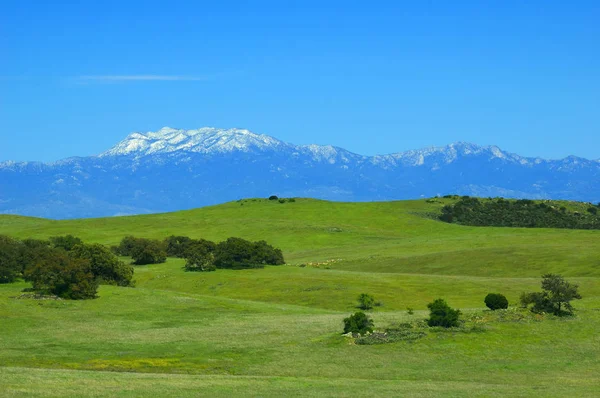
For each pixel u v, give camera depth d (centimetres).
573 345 7944
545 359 7456
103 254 14062
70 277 11862
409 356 7588
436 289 13700
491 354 7644
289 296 13512
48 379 5753
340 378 6681
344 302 12788
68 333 8988
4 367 6425
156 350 7931
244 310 11381
